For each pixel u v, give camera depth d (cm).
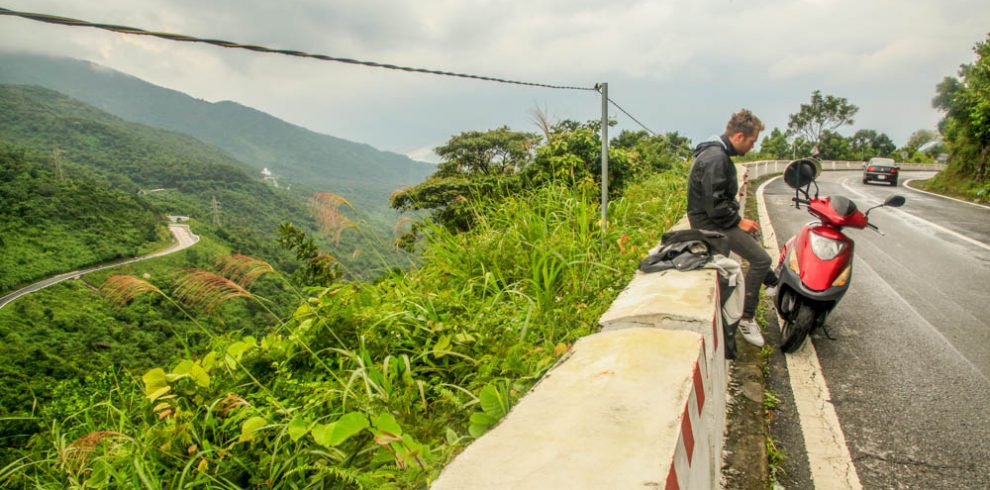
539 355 277
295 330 320
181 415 259
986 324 496
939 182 2372
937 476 273
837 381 384
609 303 353
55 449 272
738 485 254
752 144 383
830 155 6512
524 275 416
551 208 539
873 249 871
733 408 328
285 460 228
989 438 305
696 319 227
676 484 115
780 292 440
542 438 128
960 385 372
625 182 1120
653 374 162
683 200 880
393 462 204
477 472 115
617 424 132
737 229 404
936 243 922
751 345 432
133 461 222
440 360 304
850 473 277
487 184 583
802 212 1284
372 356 303
